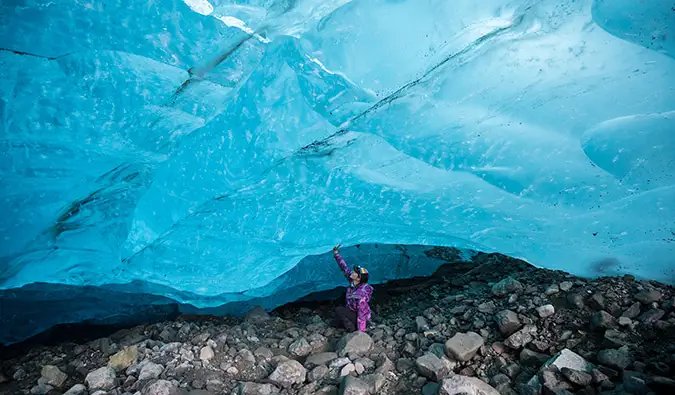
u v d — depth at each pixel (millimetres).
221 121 3426
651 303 3375
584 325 3396
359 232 4078
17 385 3488
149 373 3344
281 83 3252
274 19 3148
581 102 2885
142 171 3721
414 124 3152
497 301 4090
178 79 3252
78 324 4477
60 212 3729
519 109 2973
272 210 3857
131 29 3027
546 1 2740
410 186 3566
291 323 4535
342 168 3580
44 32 2930
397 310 4723
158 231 3795
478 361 3365
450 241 4047
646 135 2832
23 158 3371
